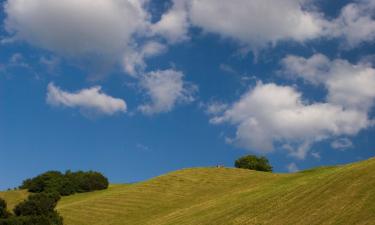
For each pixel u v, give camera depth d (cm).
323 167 8869
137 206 7850
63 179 11219
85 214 7594
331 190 5016
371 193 4444
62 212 7800
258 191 7131
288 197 5459
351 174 5269
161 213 7112
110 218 7244
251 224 4934
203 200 7612
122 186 11694
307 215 4569
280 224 4619
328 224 4125
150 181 9850
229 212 5778
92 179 11262
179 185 9275
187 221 6019
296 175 8562
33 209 6762
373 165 5288
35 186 11231
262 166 12662
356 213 4119
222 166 11175
